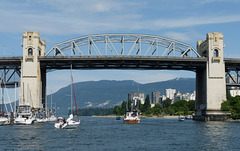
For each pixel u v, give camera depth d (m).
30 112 162.75
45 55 185.00
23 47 178.50
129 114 180.62
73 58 180.38
